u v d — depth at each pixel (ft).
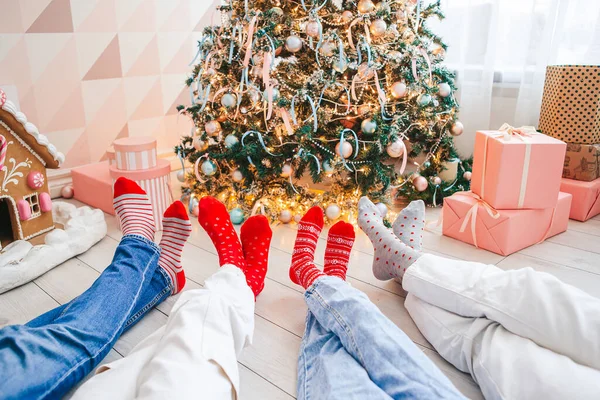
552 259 5.35
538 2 7.03
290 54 5.84
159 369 2.55
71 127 7.45
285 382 3.44
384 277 4.58
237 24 5.72
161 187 6.04
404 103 6.01
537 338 3.15
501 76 7.88
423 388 2.61
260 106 5.80
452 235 5.96
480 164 5.72
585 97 6.20
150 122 8.54
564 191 6.50
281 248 5.65
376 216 4.79
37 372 2.73
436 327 3.70
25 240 5.40
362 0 5.31
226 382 2.69
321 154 5.96
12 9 6.46
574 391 2.76
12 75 6.64
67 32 7.08
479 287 3.51
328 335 3.51
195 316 3.00
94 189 6.86
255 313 4.30
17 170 5.27
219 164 6.42
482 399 3.26
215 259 5.38
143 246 4.00
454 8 7.69
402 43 5.65
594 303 3.10
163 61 8.47
